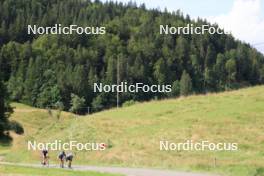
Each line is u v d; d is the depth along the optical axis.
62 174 132.62
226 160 157.62
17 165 166.25
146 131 199.00
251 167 144.75
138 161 173.00
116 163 176.25
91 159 184.62
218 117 198.88
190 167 157.00
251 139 173.75
